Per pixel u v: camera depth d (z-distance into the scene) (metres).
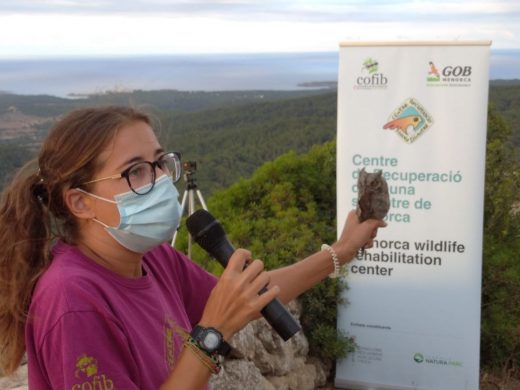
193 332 1.26
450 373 4.11
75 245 1.39
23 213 1.35
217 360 1.27
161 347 1.38
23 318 1.30
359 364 4.29
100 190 1.36
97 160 1.34
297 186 5.79
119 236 1.39
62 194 1.37
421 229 4.02
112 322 1.21
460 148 3.88
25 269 1.32
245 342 3.64
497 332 4.61
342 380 4.34
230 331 1.26
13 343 1.35
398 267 4.11
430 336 4.12
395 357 4.20
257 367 3.77
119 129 1.36
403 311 4.14
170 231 1.43
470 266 3.99
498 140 5.38
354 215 2.10
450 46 3.80
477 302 4.01
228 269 1.31
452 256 4.00
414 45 3.85
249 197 5.66
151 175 1.40
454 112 3.86
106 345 1.20
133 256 1.44
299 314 4.31
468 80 3.80
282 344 3.97
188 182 4.47
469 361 4.06
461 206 3.94
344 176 4.09
